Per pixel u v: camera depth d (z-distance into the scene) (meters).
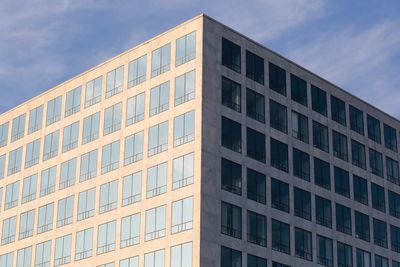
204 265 77.75
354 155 99.62
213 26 86.19
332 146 96.62
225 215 81.00
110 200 89.44
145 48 91.06
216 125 83.00
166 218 82.25
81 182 93.94
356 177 98.81
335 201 94.62
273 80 91.12
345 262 93.56
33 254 97.31
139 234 84.69
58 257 93.69
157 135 86.19
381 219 100.69
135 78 91.12
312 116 94.94
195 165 80.81
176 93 85.56
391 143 106.25
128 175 88.19
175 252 80.19
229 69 86.31
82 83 98.19
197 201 79.44
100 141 93.12
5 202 104.06
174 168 83.06
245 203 83.38
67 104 99.50
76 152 95.94
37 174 100.69
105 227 88.94
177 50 87.06
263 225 84.62
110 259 87.00
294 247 87.50
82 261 90.38
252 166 85.38
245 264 81.44
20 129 105.62
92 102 95.94
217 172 81.56
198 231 78.38
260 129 87.62
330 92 98.62
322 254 90.81
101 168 91.88
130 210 86.56
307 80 95.75
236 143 84.50
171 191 82.56
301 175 91.12
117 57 94.25
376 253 98.31
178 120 84.31
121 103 91.94
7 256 100.88
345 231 94.81
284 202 87.88
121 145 90.25
